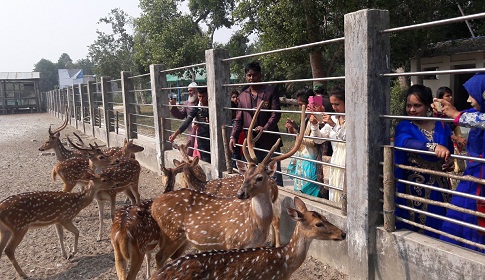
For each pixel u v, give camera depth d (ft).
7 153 49.98
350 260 14.23
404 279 12.57
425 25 11.50
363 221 13.53
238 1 47.85
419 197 12.29
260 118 20.45
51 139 32.53
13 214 16.29
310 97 19.56
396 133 13.08
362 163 13.39
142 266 17.43
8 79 148.05
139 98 133.28
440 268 11.47
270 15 44.80
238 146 22.38
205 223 14.34
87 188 18.70
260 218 13.52
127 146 29.99
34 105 152.97
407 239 12.37
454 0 45.85
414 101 12.94
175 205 14.74
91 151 25.25
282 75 80.89
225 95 22.94
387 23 13.10
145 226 14.48
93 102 58.23
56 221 17.62
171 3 84.58
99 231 20.15
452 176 11.05
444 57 52.65
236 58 20.86
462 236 11.88
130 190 23.77
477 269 10.55
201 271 10.82
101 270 16.88
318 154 19.34
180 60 79.51
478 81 10.69
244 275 11.32
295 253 12.16
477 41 49.03
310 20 43.86
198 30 97.91
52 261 17.89
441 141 12.76
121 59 150.61
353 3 40.24
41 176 35.29
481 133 11.25
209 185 18.67
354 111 13.55
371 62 12.96
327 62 60.54
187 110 28.04
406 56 45.80
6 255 17.78
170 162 30.76
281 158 13.93
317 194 19.34
